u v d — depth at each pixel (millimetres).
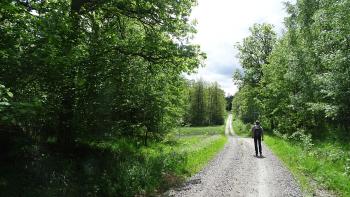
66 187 9836
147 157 16875
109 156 14305
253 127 21344
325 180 12430
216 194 11117
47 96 11516
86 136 13586
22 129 11477
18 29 8719
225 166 16875
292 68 28656
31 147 11180
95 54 12961
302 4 29609
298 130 29922
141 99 20219
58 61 9641
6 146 10234
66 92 12031
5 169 9484
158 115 23984
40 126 12680
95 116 13125
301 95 27672
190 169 15711
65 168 11047
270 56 46312
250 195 10953
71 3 13797
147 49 14820
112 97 14297
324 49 21734
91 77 12703
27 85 10438
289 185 12289
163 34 16375
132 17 15859
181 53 15406
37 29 8992
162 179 12922
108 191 10367
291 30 33344
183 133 64562
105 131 13836
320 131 28734
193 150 22828
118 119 17969
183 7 16109
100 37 13836
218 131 71562
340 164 14539
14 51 8508
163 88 22234
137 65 17016
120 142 19625
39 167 10258
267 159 19531
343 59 17453
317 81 20609
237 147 27609
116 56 14469
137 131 24875
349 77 17594
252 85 58812
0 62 8414
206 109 118875
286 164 17375
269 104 42688
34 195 8727
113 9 15000
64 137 13055
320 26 23188
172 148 25750
